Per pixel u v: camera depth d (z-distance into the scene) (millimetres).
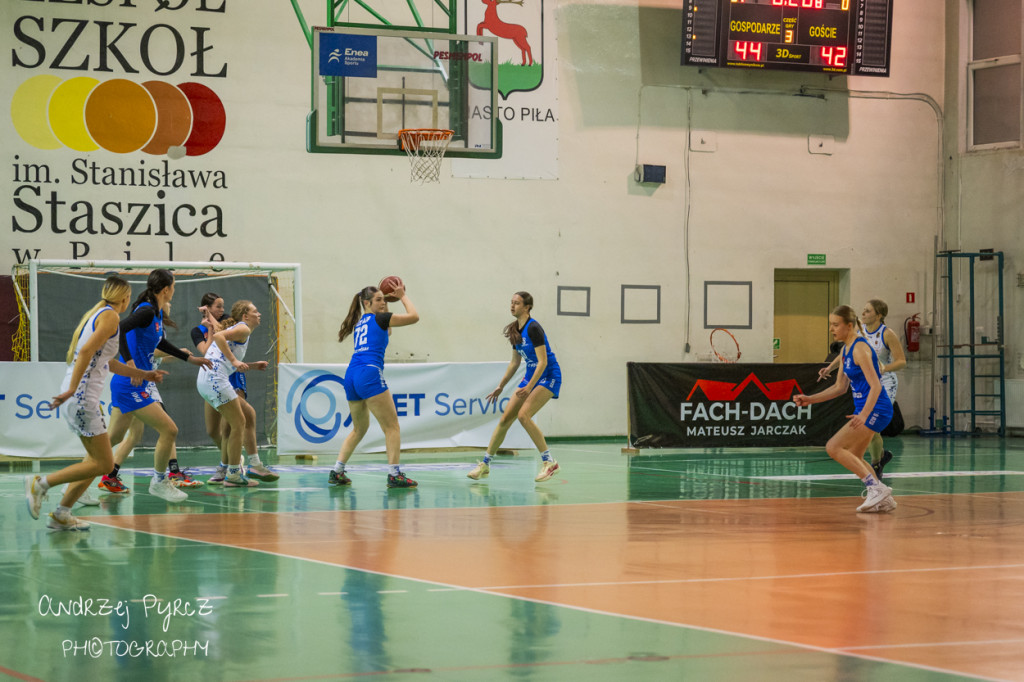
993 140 28125
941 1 28484
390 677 5402
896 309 28266
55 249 22344
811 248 27578
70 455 18953
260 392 22594
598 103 25953
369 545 9781
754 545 9938
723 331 26859
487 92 22734
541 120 25516
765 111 27219
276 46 23781
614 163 26047
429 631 6422
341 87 21781
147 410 12820
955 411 28047
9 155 22094
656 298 26328
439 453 21484
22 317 21453
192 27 23203
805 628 6539
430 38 22328
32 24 22234
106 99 22656
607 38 26016
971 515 12258
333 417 19766
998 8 27953
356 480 16000
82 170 22516
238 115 23516
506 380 16422
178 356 12938
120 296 10070
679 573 8430
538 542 10039
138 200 22859
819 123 27672
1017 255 27406
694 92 26672
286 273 23828
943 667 5641
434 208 24781
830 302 28125
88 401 10055
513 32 25297
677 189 26516
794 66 26375
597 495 14203
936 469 18625
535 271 25469
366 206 24328
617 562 8945
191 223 23188
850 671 5551
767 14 26062
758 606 7188
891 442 25594
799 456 21094
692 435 22031
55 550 9367
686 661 5742
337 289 24094
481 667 5605
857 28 26688
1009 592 7711
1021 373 27266
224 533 10484
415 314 15039
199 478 16141
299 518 11656
